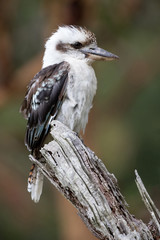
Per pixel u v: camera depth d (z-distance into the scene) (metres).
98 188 6.39
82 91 8.76
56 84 8.80
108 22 12.48
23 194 12.66
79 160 6.51
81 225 11.85
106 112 12.38
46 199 12.82
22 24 13.09
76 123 8.88
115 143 12.14
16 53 13.17
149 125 12.13
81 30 9.37
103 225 6.31
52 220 12.59
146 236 6.28
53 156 6.59
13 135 13.15
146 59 12.72
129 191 11.80
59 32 9.43
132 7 12.52
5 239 12.34
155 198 11.95
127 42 12.85
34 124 9.09
